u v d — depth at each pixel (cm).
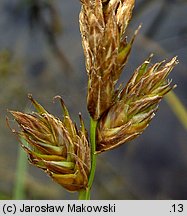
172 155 16
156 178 15
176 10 19
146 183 15
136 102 6
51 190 15
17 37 20
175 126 16
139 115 6
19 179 10
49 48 19
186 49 18
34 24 20
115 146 6
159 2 19
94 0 6
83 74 18
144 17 19
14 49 19
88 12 6
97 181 15
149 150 16
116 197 15
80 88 18
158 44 18
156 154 16
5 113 17
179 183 15
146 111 6
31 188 15
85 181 6
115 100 6
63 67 19
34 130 6
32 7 20
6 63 19
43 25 20
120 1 6
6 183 15
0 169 16
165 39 18
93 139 6
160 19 19
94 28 6
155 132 16
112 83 6
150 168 15
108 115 6
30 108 9
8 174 15
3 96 18
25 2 20
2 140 17
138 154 16
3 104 17
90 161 6
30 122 6
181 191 15
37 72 19
